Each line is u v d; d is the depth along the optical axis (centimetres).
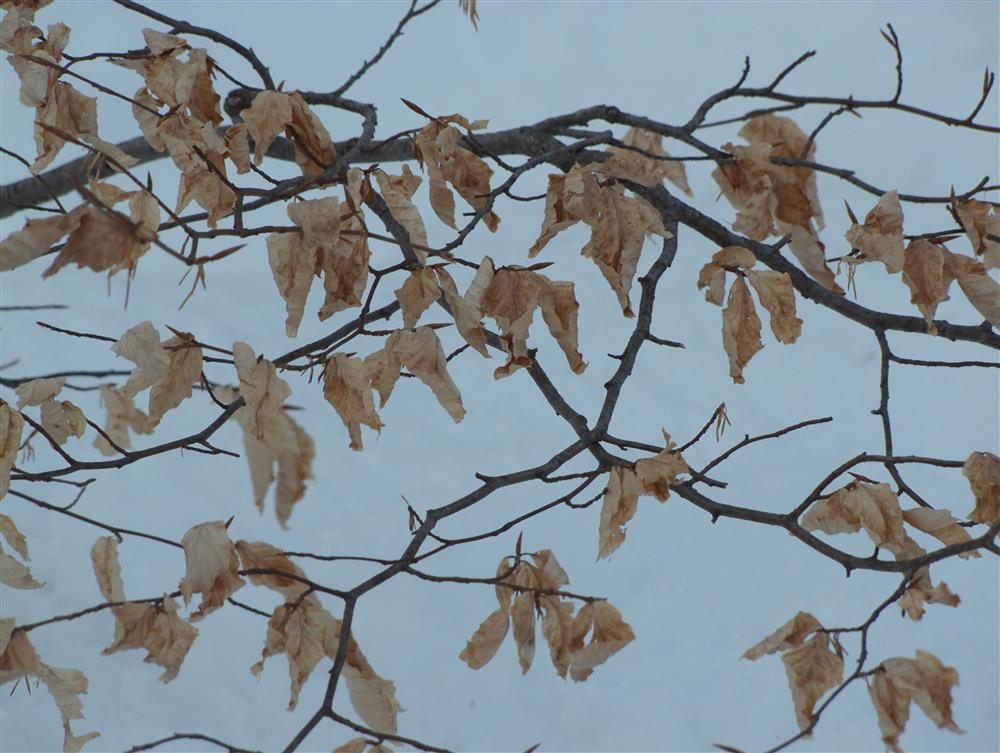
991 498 318
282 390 307
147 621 316
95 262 300
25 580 318
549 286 315
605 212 318
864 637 317
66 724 318
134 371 315
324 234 310
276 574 314
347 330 317
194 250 303
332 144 317
